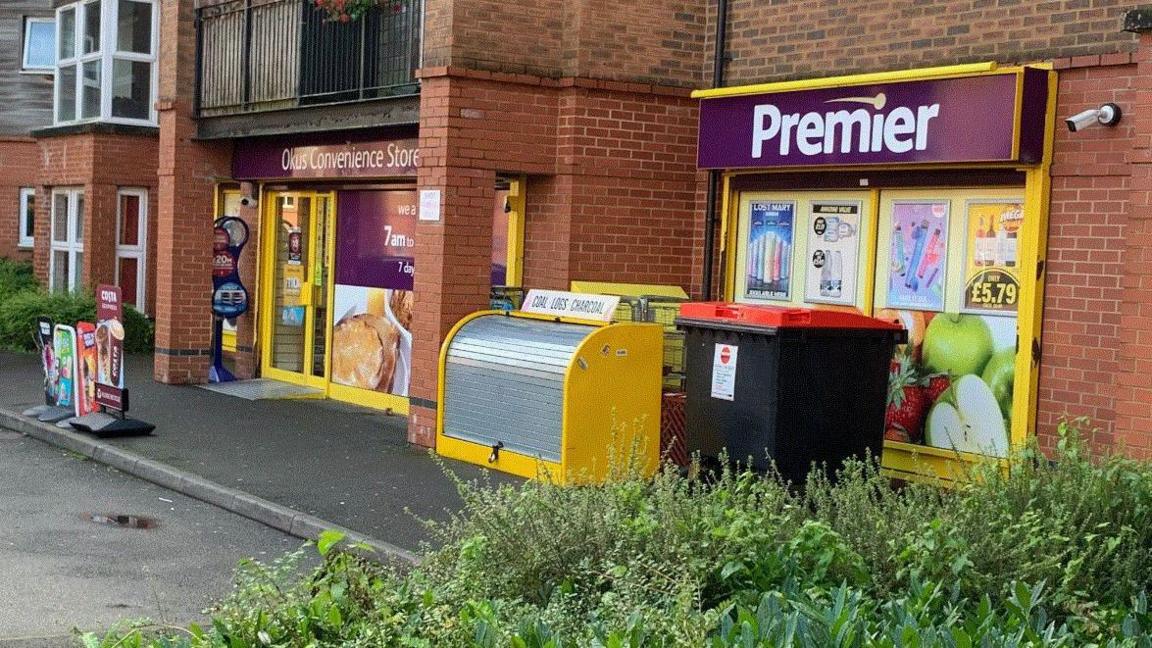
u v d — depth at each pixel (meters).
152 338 21.41
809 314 9.11
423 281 12.61
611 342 10.58
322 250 16.72
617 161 12.79
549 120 12.70
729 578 5.77
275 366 17.78
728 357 9.33
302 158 15.89
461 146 12.30
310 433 13.48
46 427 13.48
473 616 5.29
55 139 22.53
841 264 11.55
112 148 21.36
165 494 11.00
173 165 17.00
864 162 10.80
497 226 13.56
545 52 12.66
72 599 7.70
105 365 13.25
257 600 5.65
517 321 11.52
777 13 12.17
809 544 5.91
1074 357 9.75
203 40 16.86
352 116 14.12
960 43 10.62
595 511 6.18
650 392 10.73
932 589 5.49
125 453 12.10
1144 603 5.55
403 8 13.74
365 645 5.03
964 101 10.04
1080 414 9.70
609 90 12.71
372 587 5.55
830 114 11.06
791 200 12.01
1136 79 9.35
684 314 9.63
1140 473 6.88
